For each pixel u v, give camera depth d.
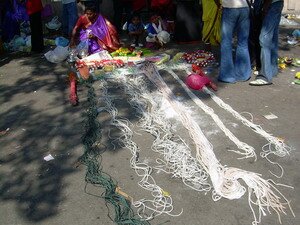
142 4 9.33
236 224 3.22
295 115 4.96
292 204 3.43
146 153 4.25
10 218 3.39
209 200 3.50
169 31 8.74
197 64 6.84
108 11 10.16
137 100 5.49
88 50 7.62
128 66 6.86
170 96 5.57
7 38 8.91
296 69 6.59
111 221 3.29
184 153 4.15
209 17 7.05
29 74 6.84
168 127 4.69
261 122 4.81
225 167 3.93
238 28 5.95
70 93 5.78
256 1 6.17
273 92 5.68
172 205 3.45
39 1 7.74
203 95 5.66
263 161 4.03
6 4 8.82
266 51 5.84
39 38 8.02
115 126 4.82
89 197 3.59
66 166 4.08
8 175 3.97
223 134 4.54
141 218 3.30
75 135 4.68
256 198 3.50
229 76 6.08
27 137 4.68
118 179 3.82
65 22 9.15
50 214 3.41
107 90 5.92
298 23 9.77
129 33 8.16
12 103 5.65
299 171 3.86
